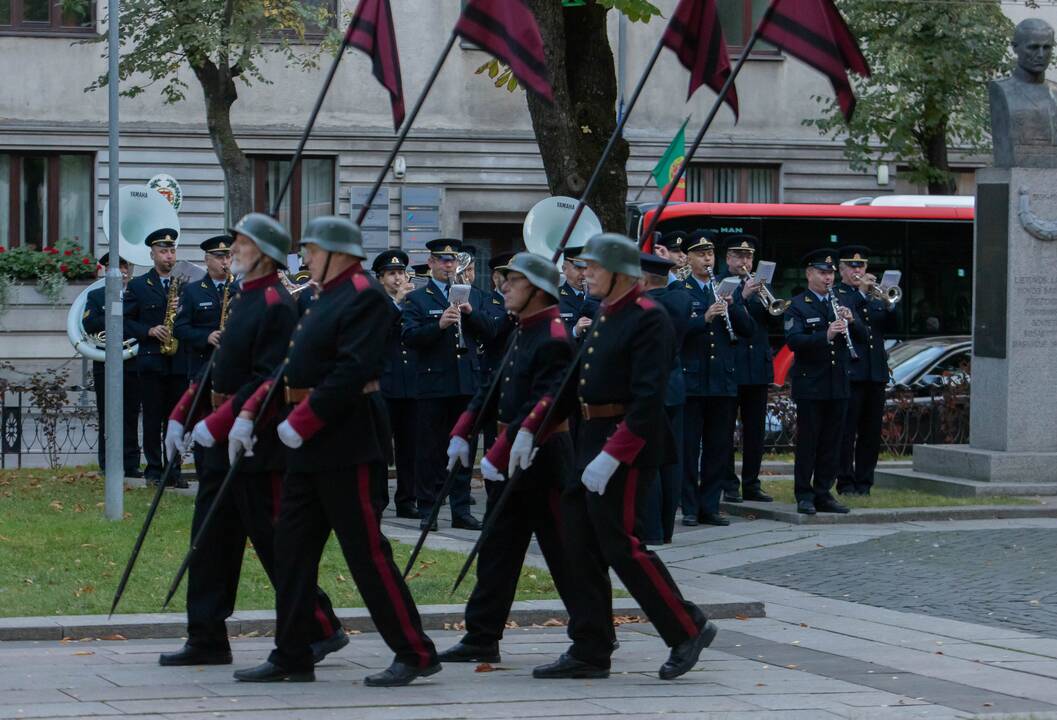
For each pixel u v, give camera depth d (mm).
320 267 13398
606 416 13859
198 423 14141
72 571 18609
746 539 22891
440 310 24125
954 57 48594
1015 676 14180
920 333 45469
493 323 24406
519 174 55688
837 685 13703
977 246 28359
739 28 57219
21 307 50875
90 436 30062
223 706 12414
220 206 53281
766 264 24672
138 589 17750
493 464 14672
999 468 27172
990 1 49156
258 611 16938
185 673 13977
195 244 53000
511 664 14812
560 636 16531
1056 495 26859
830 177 58000
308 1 52469
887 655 15258
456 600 17703
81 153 52688
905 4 48812
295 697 12867
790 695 13211
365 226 54312
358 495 13305
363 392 13438
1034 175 27672
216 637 14359
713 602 17516
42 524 21344
